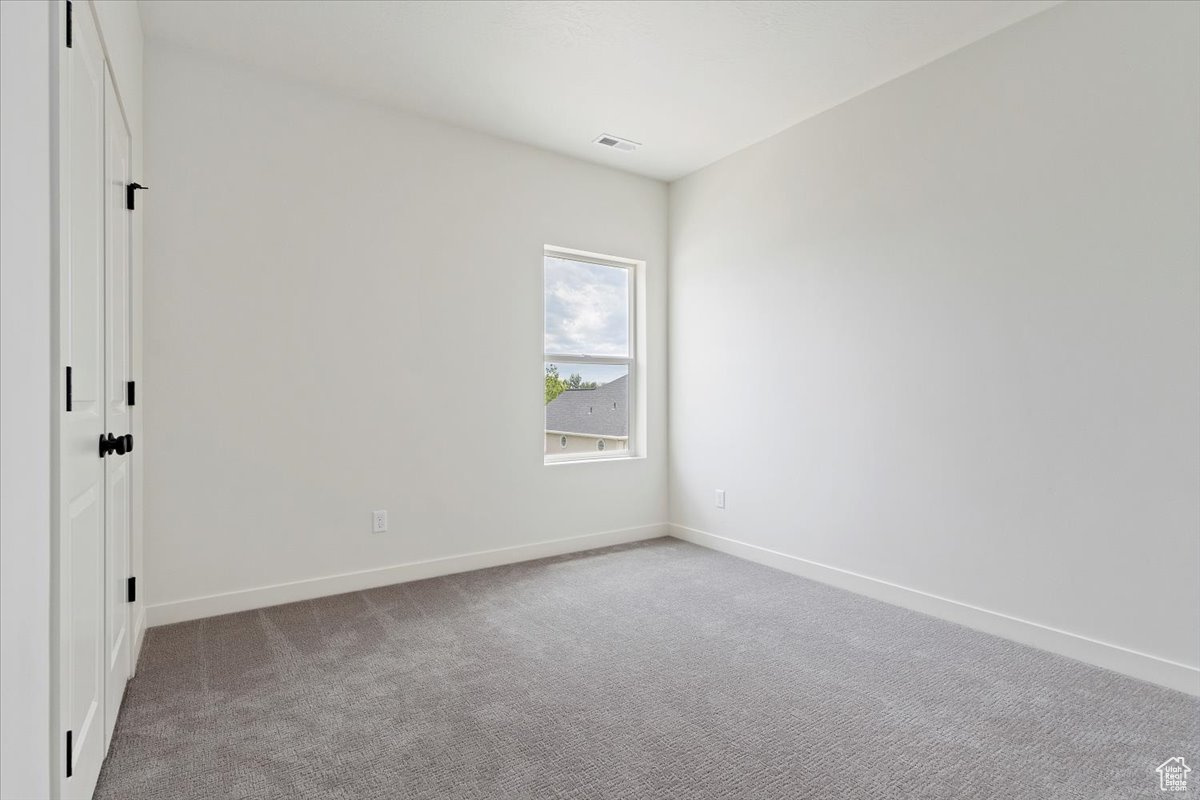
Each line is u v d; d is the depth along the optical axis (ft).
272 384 9.95
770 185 12.39
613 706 6.80
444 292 11.66
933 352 9.64
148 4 8.18
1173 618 7.25
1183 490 7.18
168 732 6.23
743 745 6.05
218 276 9.50
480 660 7.97
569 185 13.32
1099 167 7.82
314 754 5.87
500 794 5.29
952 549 9.39
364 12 8.41
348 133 10.66
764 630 9.02
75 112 4.31
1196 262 7.07
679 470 14.71
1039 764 5.76
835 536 11.13
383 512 11.01
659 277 14.82
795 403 11.88
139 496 8.34
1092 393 7.91
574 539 13.46
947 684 7.35
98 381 5.17
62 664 3.87
